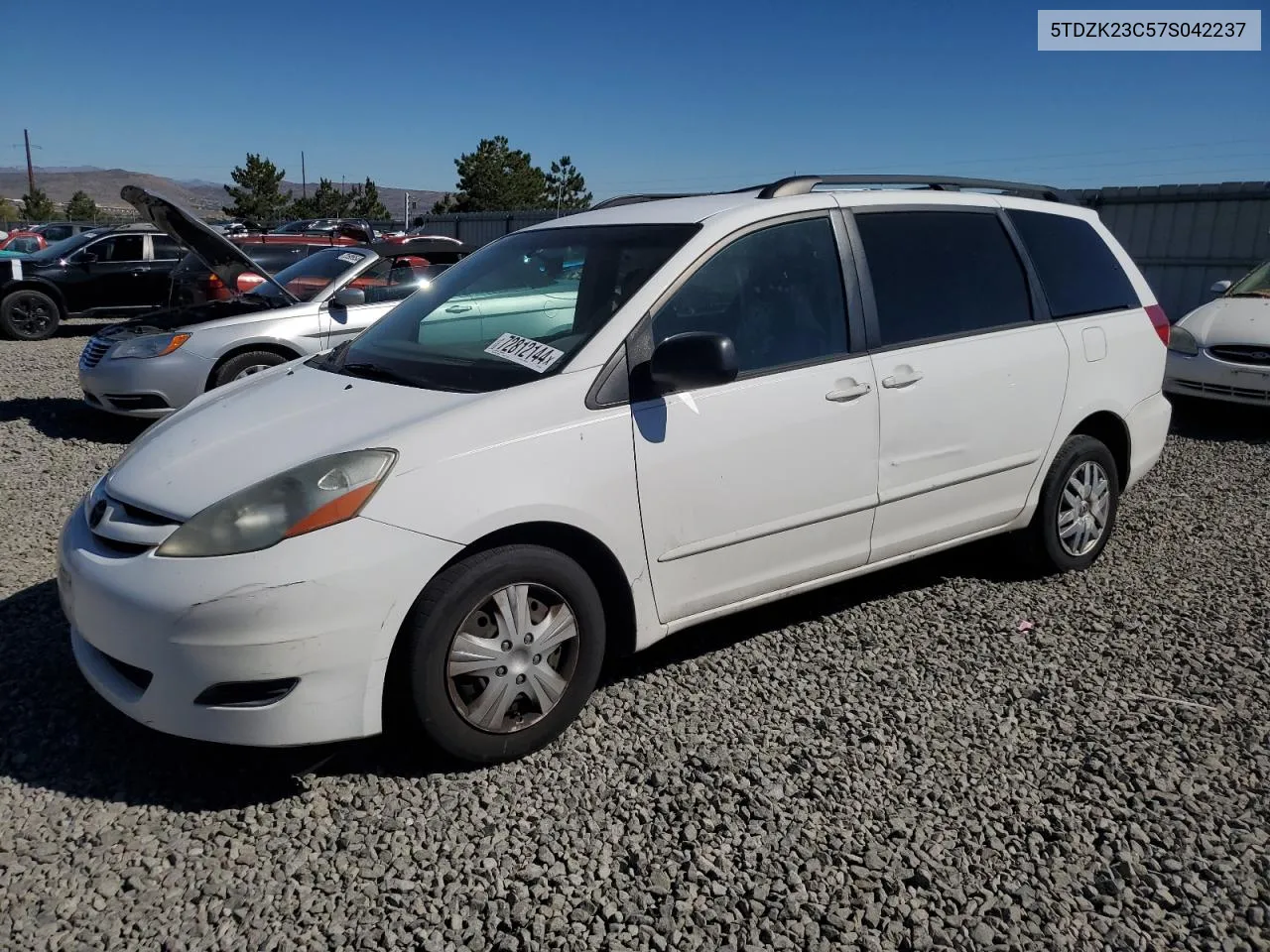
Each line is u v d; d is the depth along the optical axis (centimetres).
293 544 285
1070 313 475
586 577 330
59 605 436
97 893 261
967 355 424
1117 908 261
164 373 758
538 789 309
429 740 309
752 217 380
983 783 315
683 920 255
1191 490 672
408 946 245
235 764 321
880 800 306
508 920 254
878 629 429
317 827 289
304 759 321
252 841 283
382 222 5266
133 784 308
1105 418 493
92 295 1549
